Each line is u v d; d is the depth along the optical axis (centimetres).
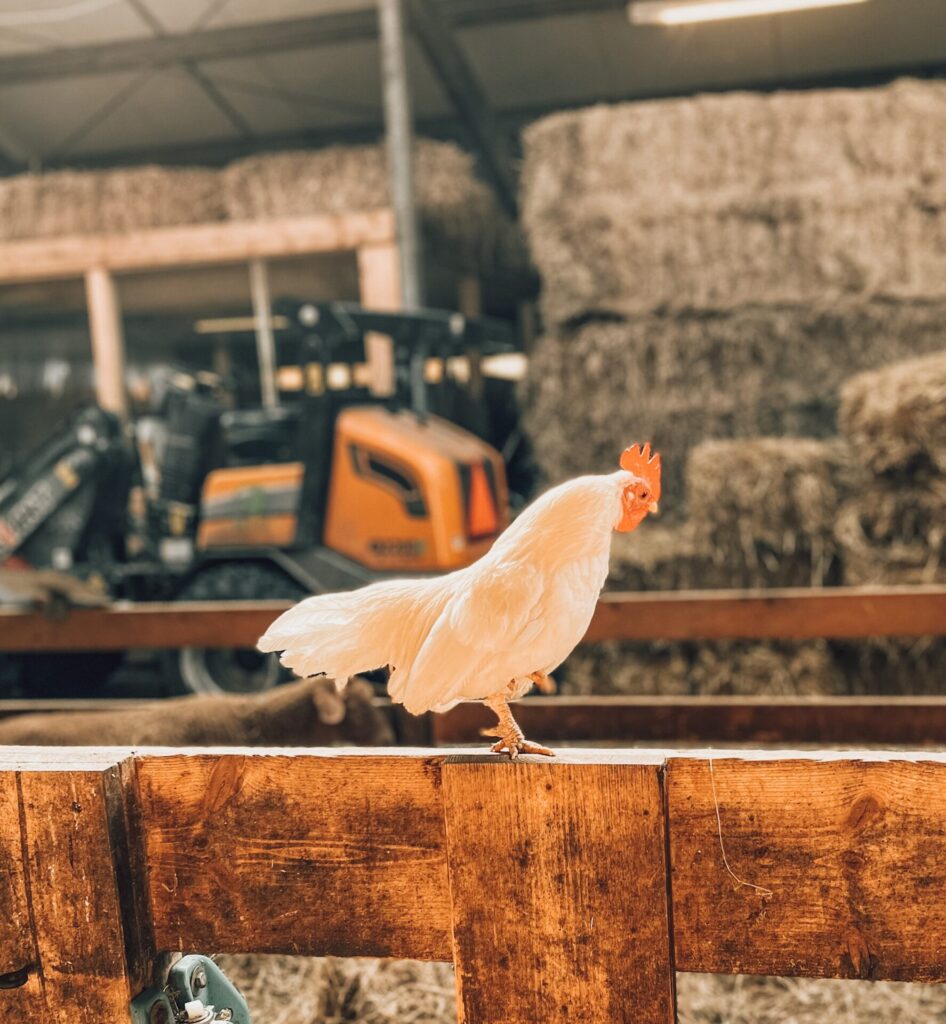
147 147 1138
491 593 114
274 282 851
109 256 773
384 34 718
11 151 1124
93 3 889
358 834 119
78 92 1027
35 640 396
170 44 948
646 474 129
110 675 604
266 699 300
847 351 609
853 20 895
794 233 616
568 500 119
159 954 129
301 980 243
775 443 495
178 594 512
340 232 735
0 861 122
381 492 482
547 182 641
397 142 722
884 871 105
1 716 349
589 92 1026
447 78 948
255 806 121
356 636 123
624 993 112
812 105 616
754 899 109
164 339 1130
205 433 578
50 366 1130
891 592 332
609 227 632
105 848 119
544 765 111
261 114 1076
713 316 625
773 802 107
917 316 600
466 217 816
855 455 500
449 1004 230
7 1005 124
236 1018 143
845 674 462
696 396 620
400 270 727
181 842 124
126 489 640
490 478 516
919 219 608
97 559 630
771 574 490
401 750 121
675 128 626
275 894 122
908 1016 218
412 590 125
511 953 114
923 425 452
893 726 302
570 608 115
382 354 693
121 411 792
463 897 115
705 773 109
